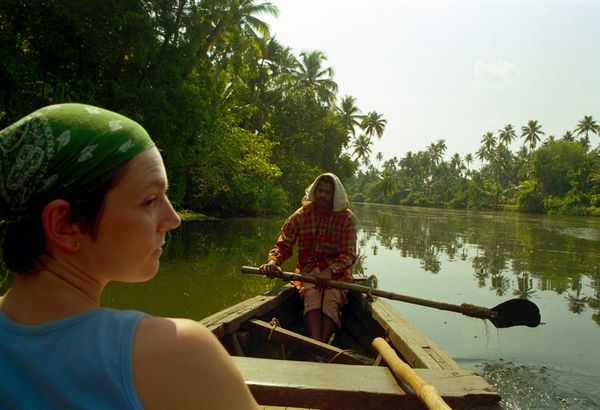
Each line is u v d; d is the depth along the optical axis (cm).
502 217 3988
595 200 4850
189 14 1289
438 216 3759
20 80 962
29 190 65
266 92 2888
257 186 2245
